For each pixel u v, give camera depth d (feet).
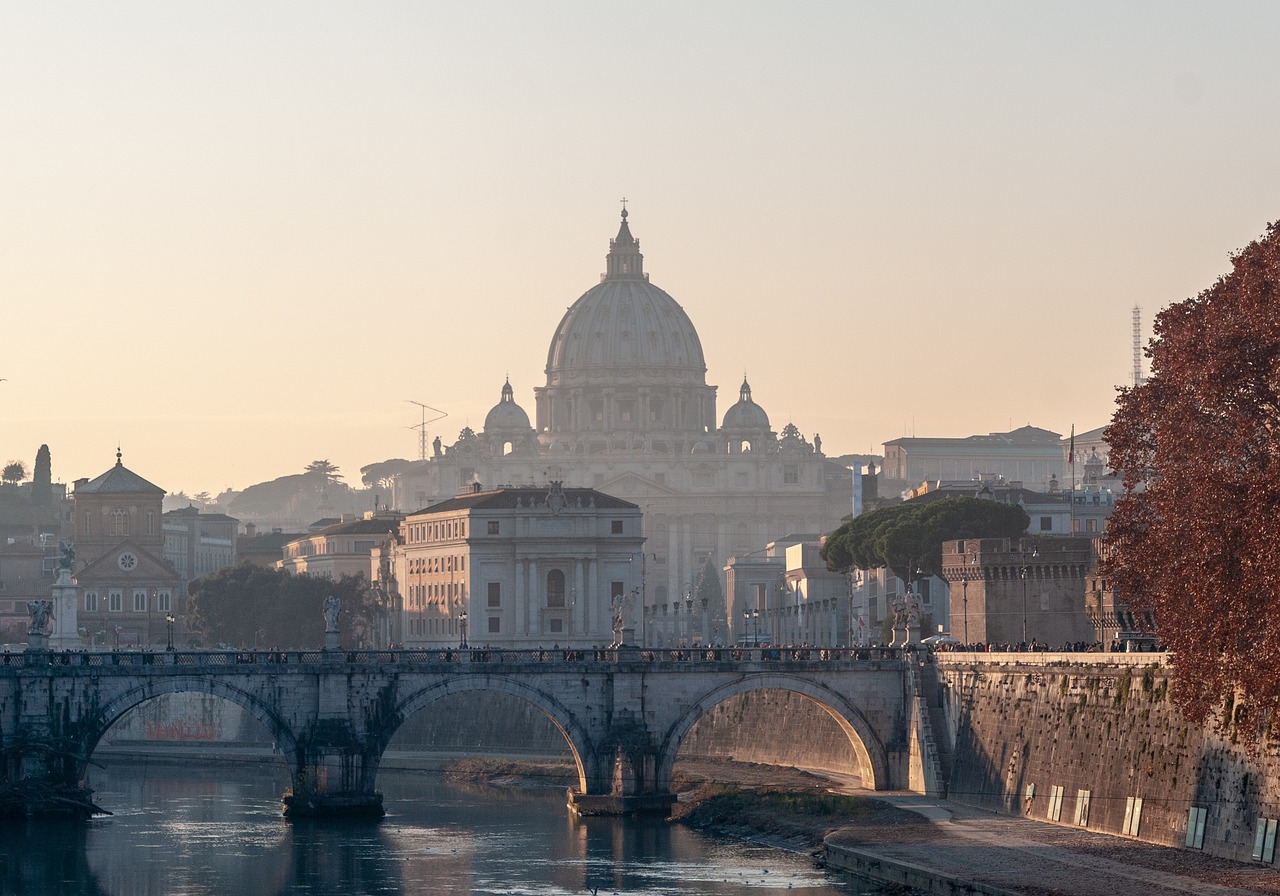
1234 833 542.98
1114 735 619.26
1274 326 496.23
